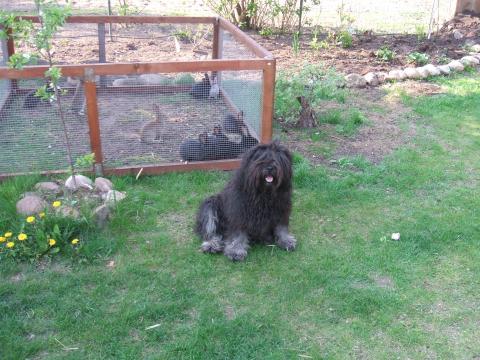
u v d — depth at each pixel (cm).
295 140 376
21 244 241
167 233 266
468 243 262
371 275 238
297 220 281
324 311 215
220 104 362
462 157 355
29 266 236
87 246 246
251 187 231
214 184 316
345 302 219
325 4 798
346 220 282
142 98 329
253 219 243
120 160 323
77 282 227
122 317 207
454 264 246
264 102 315
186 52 541
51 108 309
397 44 601
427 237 264
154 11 710
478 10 687
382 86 482
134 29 597
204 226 255
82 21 424
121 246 252
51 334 199
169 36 582
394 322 210
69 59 496
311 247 258
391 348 197
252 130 337
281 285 230
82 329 201
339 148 366
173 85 342
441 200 302
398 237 264
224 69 300
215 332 200
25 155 307
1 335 197
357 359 192
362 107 435
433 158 352
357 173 329
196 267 240
